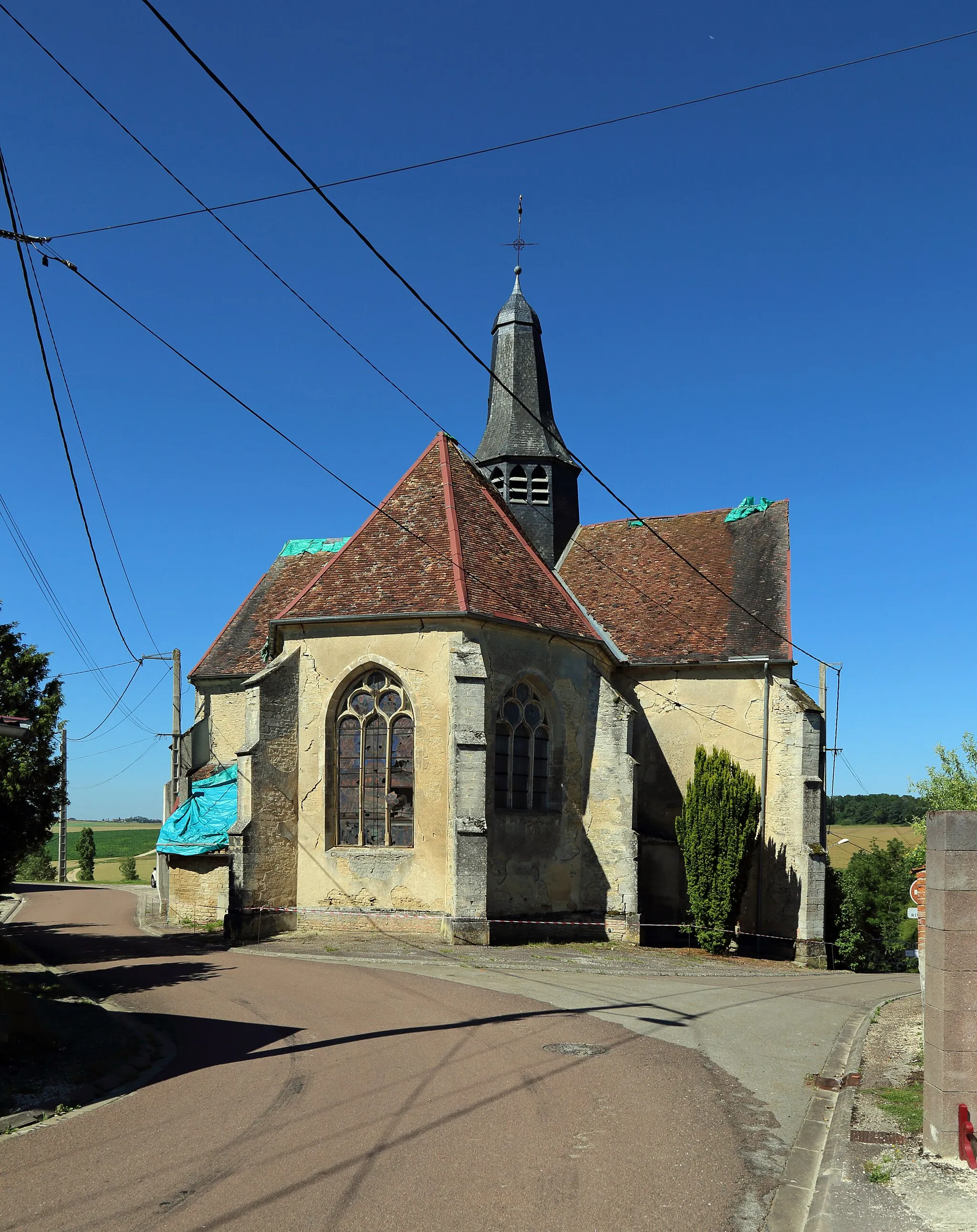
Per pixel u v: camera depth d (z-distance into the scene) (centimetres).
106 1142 850
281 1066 1118
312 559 3722
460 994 1603
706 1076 1123
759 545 3153
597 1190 753
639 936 2516
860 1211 702
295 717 2428
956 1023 827
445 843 2272
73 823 16312
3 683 1930
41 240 1131
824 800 2808
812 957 2580
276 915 2334
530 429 3400
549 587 2728
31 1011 1389
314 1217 686
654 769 2903
